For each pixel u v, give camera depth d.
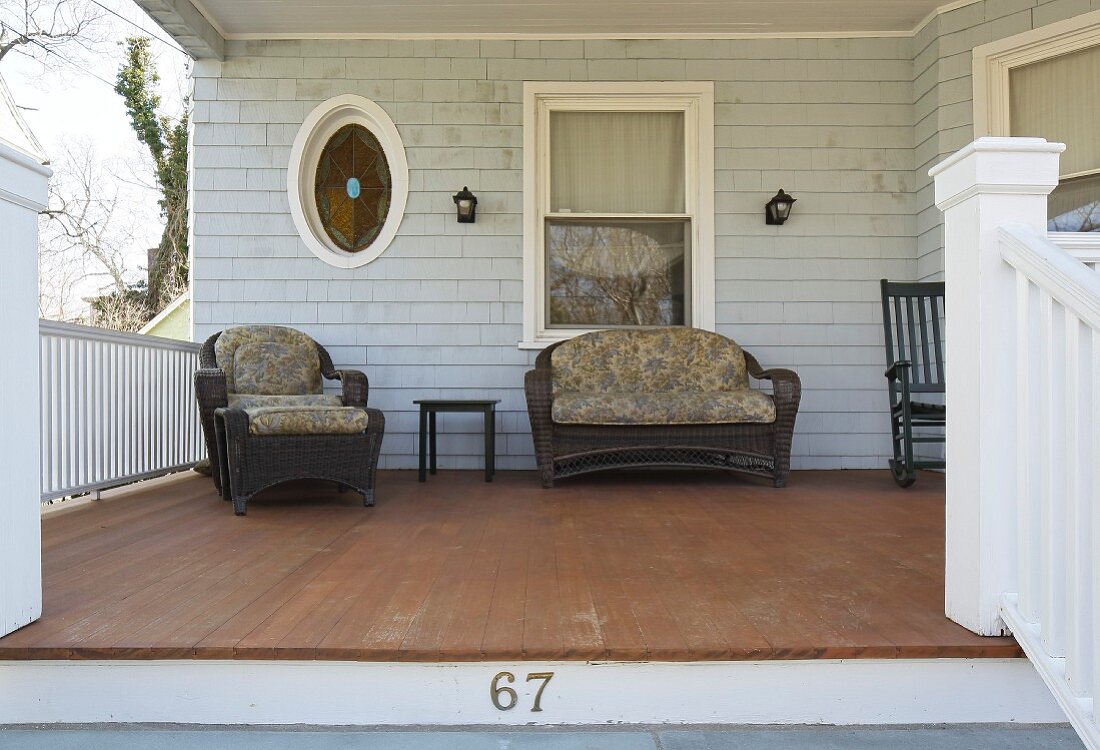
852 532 3.05
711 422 4.31
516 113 5.17
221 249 5.15
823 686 1.71
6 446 1.75
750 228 5.20
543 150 5.23
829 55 5.20
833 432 5.19
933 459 5.09
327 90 5.16
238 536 2.97
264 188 5.16
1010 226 1.70
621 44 5.18
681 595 2.12
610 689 1.71
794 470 5.16
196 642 1.71
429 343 5.17
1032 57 4.50
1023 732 1.68
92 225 10.63
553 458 4.35
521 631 1.79
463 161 5.16
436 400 4.74
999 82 4.63
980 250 1.72
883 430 5.20
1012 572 1.73
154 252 10.91
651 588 2.20
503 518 3.38
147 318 10.89
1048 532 1.53
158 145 10.88
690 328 4.98
